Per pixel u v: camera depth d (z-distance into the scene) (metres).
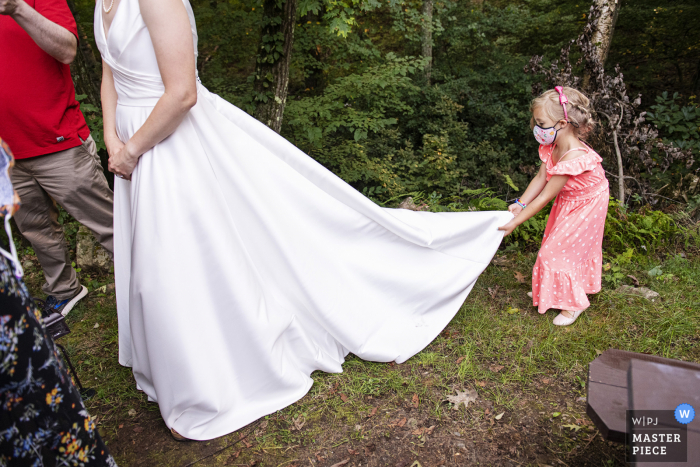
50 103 2.46
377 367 2.36
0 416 0.97
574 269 2.63
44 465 1.07
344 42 7.66
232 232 1.92
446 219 2.60
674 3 9.98
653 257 3.40
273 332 2.01
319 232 2.25
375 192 7.59
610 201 3.74
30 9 2.16
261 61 5.59
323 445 1.94
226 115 2.13
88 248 3.50
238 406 2.03
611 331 2.60
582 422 1.99
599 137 4.58
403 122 9.95
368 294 2.38
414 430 1.99
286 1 5.35
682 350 2.42
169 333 1.79
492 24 11.79
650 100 10.37
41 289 3.36
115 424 2.10
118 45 1.75
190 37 1.72
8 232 0.97
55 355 1.12
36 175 2.61
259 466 1.85
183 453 1.92
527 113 10.21
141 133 1.76
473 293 3.03
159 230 1.77
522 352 2.47
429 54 10.50
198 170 1.85
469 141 10.23
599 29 5.68
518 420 2.03
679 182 4.61
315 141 6.83
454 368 2.35
